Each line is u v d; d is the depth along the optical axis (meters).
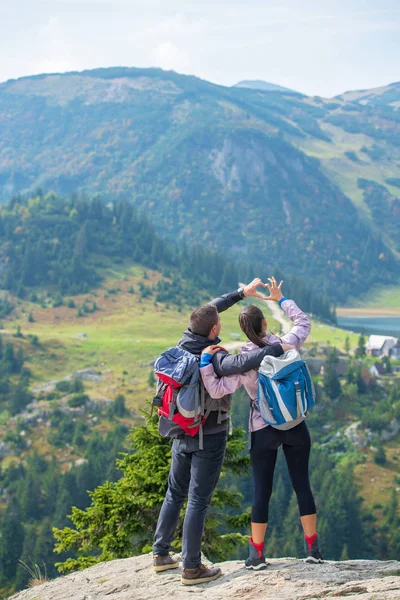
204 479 6.38
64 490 121.12
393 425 170.75
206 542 14.20
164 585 6.51
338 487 128.25
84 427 170.12
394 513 130.62
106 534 13.45
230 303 7.16
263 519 6.54
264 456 6.44
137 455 14.34
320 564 6.61
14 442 164.25
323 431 177.00
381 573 6.26
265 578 6.28
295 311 6.88
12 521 104.81
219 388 6.15
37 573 9.65
